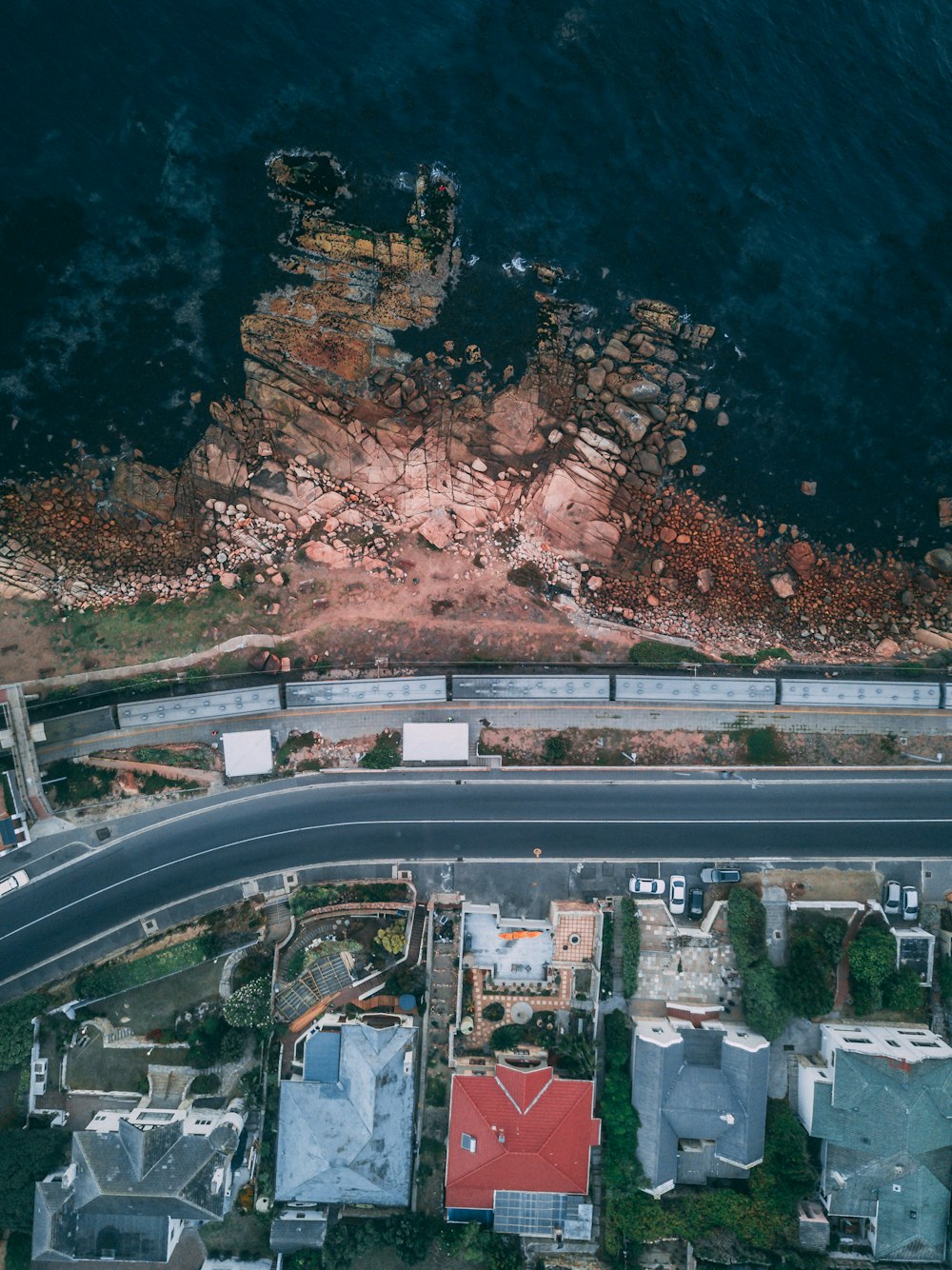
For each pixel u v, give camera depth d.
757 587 64.88
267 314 64.81
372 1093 52.09
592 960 56.00
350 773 58.53
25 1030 54.41
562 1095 52.34
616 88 65.94
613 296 65.50
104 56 65.19
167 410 64.25
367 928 57.38
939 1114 51.16
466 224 65.31
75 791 57.88
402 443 64.38
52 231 64.44
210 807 58.19
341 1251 51.88
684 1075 53.00
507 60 65.94
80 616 60.66
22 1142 51.78
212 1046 54.97
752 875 58.16
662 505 65.00
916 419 65.69
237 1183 53.75
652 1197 52.44
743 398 65.62
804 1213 52.88
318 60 65.69
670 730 59.06
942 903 58.06
